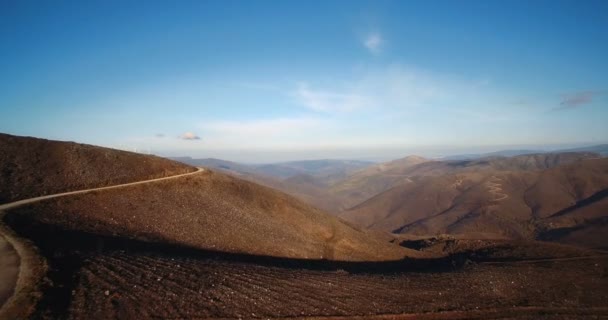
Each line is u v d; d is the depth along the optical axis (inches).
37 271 799.7
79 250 1032.8
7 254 893.8
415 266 2210.9
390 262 2368.4
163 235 1692.9
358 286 1211.9
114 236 1450.5
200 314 800.3
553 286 1547.7
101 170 2246.6
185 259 1178.0
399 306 1101.7
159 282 911.0
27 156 2124.8
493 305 1239.5
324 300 1035.9
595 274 1833.2
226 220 2149.4
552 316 1223.5
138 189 2113.7
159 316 754.2
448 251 2925.7
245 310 869.8
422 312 1091.3
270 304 932.0
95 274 873.5
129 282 871.7
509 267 1839.3
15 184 1813.5
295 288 1077.1
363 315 994.1
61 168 2129.7
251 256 1790.1
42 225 1302.9
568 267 1932.8
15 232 1076.5
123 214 1782.7
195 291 903.7
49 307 680.4
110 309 732.7
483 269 1739.7
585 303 1391.5
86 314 695.7
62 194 1798.7
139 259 1061.8
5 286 724.7
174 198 2180.1
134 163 2488.9
